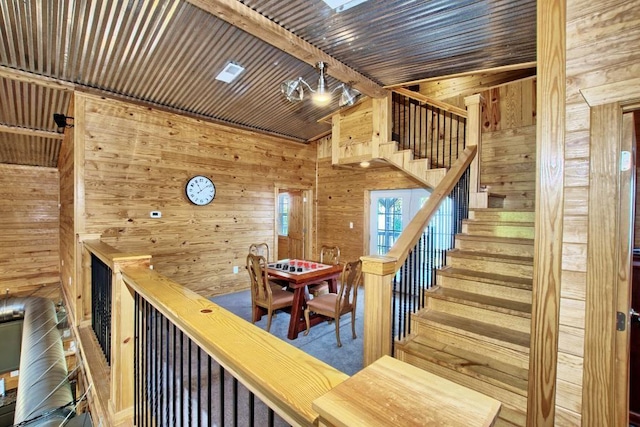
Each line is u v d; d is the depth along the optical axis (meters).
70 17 2.34
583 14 1.38
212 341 0.85
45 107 3.81
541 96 1.49
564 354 1.44
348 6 2.24
